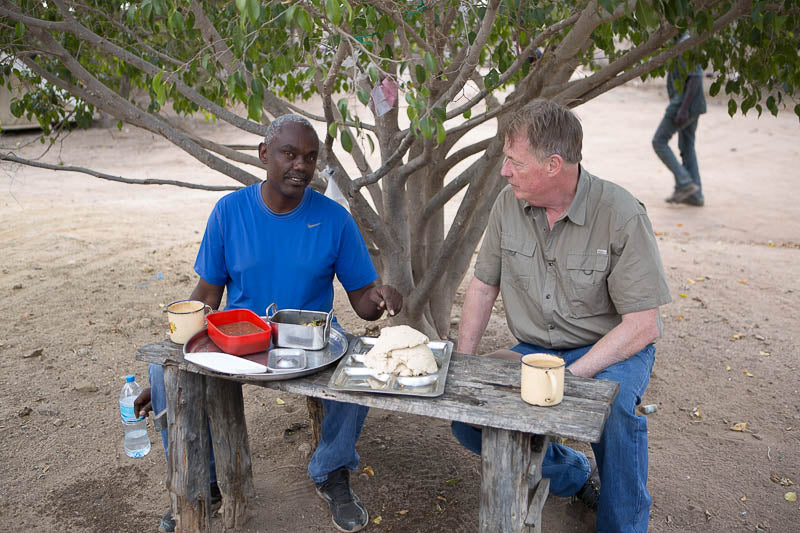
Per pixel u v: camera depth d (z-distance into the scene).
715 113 15.69
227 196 2.65
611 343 2.42
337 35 2.43
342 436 2.57
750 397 3.73
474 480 3.01
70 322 4.60
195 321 2.31
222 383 2.47
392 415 3.58
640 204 2.48
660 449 3.25
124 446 3.23
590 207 2.49
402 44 3.14
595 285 2.52
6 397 3.61
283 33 3.17
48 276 5.47
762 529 2.69
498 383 2.08
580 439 1.77
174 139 3.41
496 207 2.73
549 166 2.37
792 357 4.20
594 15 2.70
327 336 2.29
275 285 2.65
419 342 2.12
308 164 2.48
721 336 4.54
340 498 2.69
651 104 17.47
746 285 5.52
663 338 4.52
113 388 3.77
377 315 2.72
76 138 12.56
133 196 8.71
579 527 2.72
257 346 2.18
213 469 2.66
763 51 3.38
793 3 2.80
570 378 2.12
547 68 2.98
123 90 4.68
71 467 3.06
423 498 2.89
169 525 2.65
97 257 6.00
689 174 8.73
